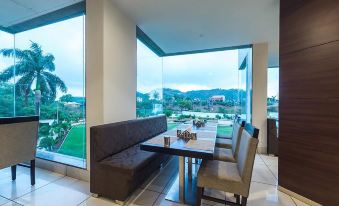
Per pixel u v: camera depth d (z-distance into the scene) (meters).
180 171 1.98
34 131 2.30
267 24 3.21
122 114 2.79
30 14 2.89
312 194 1.97
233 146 2.57
